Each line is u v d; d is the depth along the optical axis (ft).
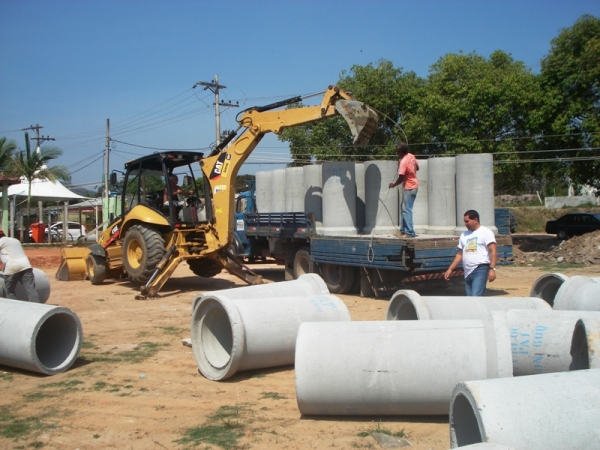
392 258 35.55
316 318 24.04
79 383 22.54
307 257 45.14
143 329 32.22
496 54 106.42
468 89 90.68
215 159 45.65
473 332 18.04
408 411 17.88
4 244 32.07
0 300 26.63
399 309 24.39
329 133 98.48
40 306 24.71
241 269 46.78
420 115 91.40
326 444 16.24
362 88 94.53
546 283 29.96
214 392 21.22
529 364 19.04
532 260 68.39
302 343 18.38
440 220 40.27
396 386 17.42
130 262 46.44
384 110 95.81
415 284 38.09
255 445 16.30
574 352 17.22
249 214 52.44
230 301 23.07
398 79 97.14
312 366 17.78
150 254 44.27
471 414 13.43
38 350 25.57
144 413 19.20
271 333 22.90
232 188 45.06
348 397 17.65
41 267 74.28
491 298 25.14
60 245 99.76
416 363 17.44
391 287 38.47
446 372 17.28
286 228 46.96
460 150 89.15
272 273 58.90
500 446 10.58
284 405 19.69
